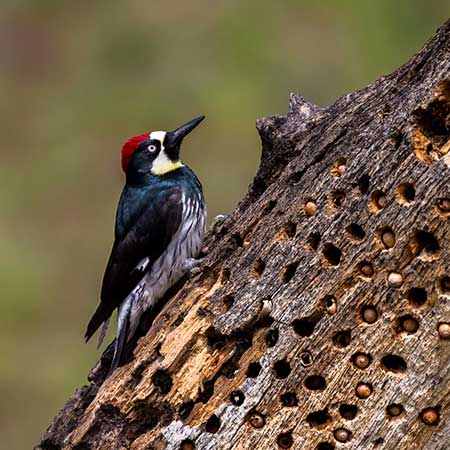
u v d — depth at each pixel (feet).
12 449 65.92
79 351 70.33
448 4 86.79
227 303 35.99
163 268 42.68
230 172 79.30
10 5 96.12
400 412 33.83
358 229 34.27
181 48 88.89
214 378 35.96
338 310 34.12
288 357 34.55
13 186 81.82
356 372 34.01
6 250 76.07
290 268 35.14
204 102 84.33
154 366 36.45
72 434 37.45
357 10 87.92
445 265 33.17
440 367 33.32
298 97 38.52
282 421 34.60
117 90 88.07
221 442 35.01
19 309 72.74
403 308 33.58
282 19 89.10
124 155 45.34
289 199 35.58
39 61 92.48
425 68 34.68
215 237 38.81
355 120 35.47
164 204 43.39
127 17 92.68
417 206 33.35
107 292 42.96
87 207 79.97
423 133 34.06
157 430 36.14
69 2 96.17
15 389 68.08
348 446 34.14
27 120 87.30
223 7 90.63
